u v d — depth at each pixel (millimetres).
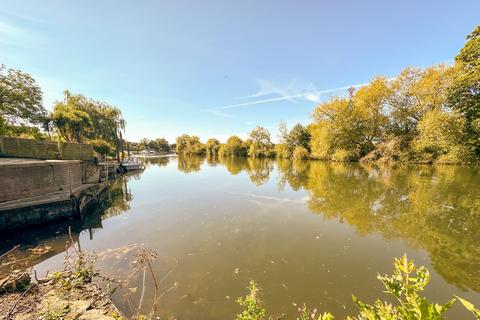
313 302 5051
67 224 10539
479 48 19875
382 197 13523
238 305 5020
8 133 19719
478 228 8797
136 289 5523
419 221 9625
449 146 22406
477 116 21344
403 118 28812
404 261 1679
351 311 4770
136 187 19797
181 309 4887
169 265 6699
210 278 6020
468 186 14875
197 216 11250
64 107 26656
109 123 39219
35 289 4918
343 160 34406
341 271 6273
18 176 10852
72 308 4398
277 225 9805
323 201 13336
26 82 20328
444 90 23609
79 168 15867
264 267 6531
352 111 33469
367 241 8070
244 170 29938
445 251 7215
